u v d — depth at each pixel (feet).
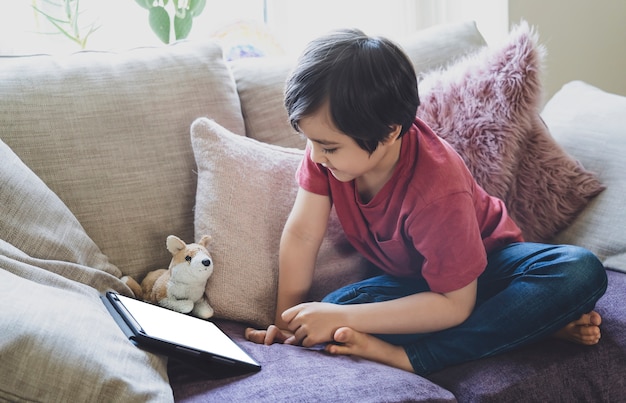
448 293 4.19
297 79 3.78
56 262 4.01
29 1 6.14
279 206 4.75
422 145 4.25
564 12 7.83
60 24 6.28
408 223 4.21
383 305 4.22
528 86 5.27
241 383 3.66
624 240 5.06
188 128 5.00
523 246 4.56
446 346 4.20
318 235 4.58
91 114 4.76
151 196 4.77
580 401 4.16
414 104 3.92
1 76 4.71
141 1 6.40
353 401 3.50
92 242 4.41
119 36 6.51
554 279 4.22
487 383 3.96
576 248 4.36
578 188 5.34
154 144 4.86
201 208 4.64
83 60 4.97
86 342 3.39
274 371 3.76
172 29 6.71
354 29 3.98
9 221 4.02
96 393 3.26
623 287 4.77
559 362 4.15
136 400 3.31
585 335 4.23
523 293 4.25
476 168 5.19
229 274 4.51
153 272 4.62
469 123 5.21
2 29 6.03
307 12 7.38
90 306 3.75
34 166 4.57
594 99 5.87
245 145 4.83
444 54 5.91
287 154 4.95
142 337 3.61
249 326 4.62
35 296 3.50
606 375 4.25
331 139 3.82
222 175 4.66
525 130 5.30
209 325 4.27
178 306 4.36
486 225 4.69
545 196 5.33
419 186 4.16
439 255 4.13
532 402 3.99
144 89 4.96
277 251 4.69
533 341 4.25
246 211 4.62
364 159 3.93
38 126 4.63
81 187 4.63
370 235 4.55
